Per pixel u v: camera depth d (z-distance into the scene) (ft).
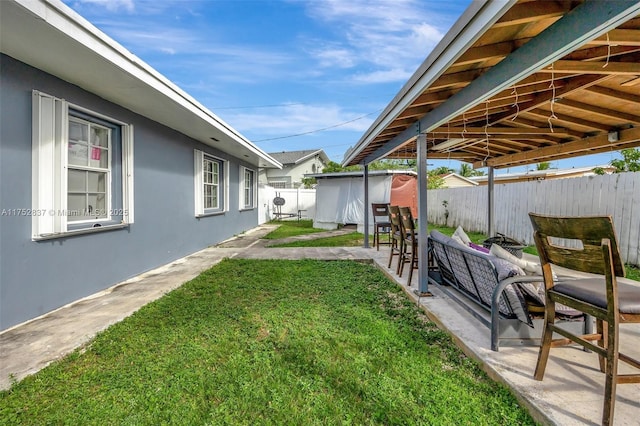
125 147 15.94
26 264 10.85
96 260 14.14
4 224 10.16
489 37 7.13
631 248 18.25
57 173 11.73
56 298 12.01
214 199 29.32
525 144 19.15
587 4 5.53
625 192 18.66
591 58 8.13
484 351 8.33
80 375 7.63
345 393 6.99
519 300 8.54
